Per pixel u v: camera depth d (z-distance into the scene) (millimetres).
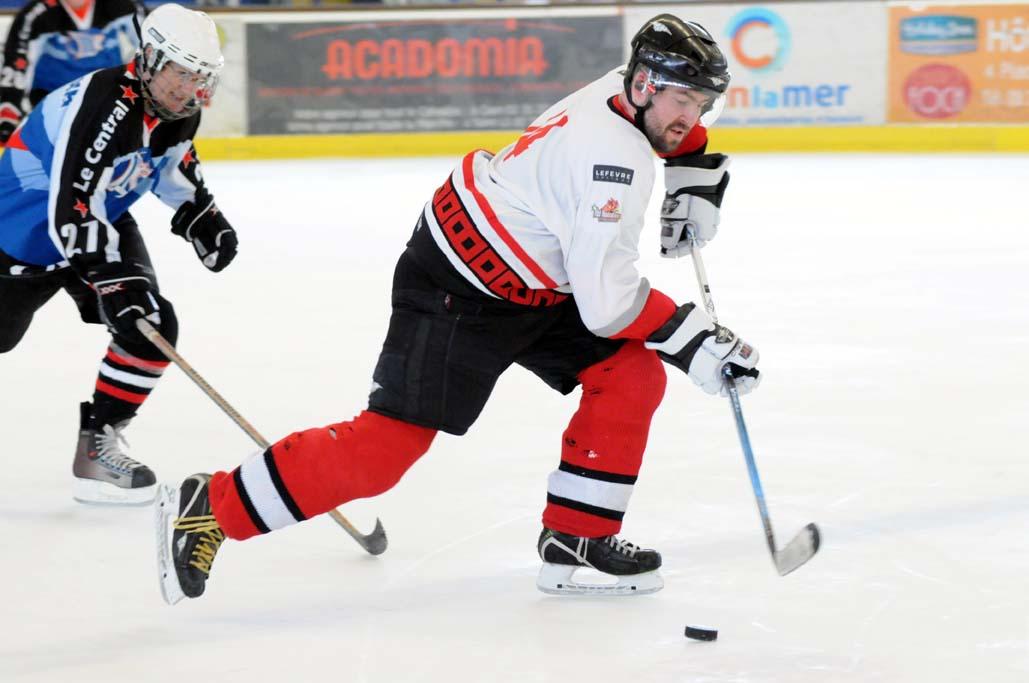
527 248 8969
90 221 10641
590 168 8711
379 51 41531
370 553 10508
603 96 9031
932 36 41031
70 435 14312
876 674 8203
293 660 8562
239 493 8883
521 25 41438
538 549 9781
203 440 14000
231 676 8328
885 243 27000
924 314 20312
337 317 20734
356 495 9039
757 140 42062
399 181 36531
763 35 41438
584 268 8828
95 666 8492
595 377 9477
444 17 41344
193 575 8961
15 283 11602
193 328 20062
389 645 8789
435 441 13797
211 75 10695
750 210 31484
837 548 10477
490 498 11953
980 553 10289
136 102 10742
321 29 41344
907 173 37125
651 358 9500
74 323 20438
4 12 39250
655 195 33562
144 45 10609
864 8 41031
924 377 16328
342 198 33781
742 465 12758
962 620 8992
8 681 8273
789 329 19391
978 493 11820
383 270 24766
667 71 8625
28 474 12891
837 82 41562
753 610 9281
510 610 9398
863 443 13492
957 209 31109
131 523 11453
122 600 9656
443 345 9086
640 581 9602
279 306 21672
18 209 11219
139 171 11227
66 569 10305
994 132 41281
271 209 32250
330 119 41812
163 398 15742
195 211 12133
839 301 21438
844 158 40594
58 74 16766
